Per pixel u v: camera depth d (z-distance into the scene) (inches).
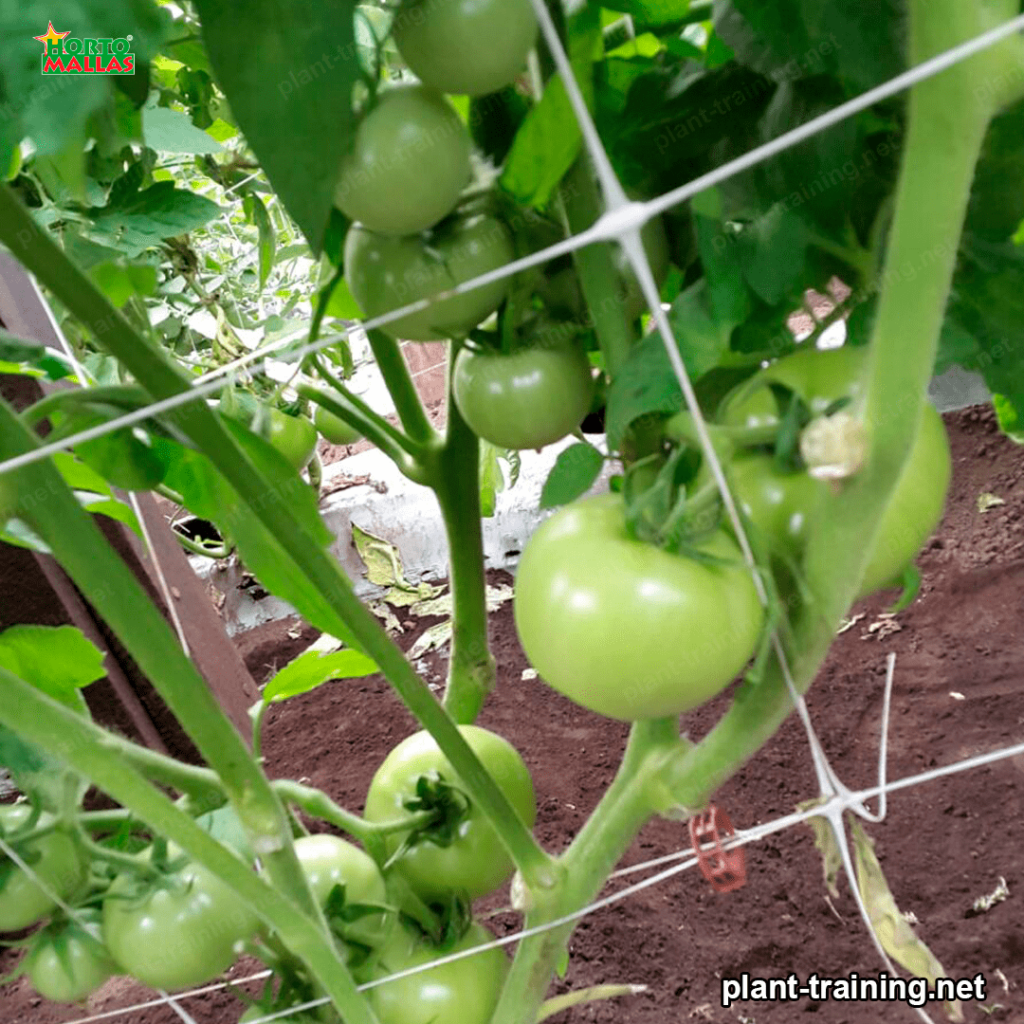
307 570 19.4
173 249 50.0
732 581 15.5
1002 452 76.7
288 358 16.8
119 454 23.8
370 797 28.3
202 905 21.3
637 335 23.6
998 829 49.1
